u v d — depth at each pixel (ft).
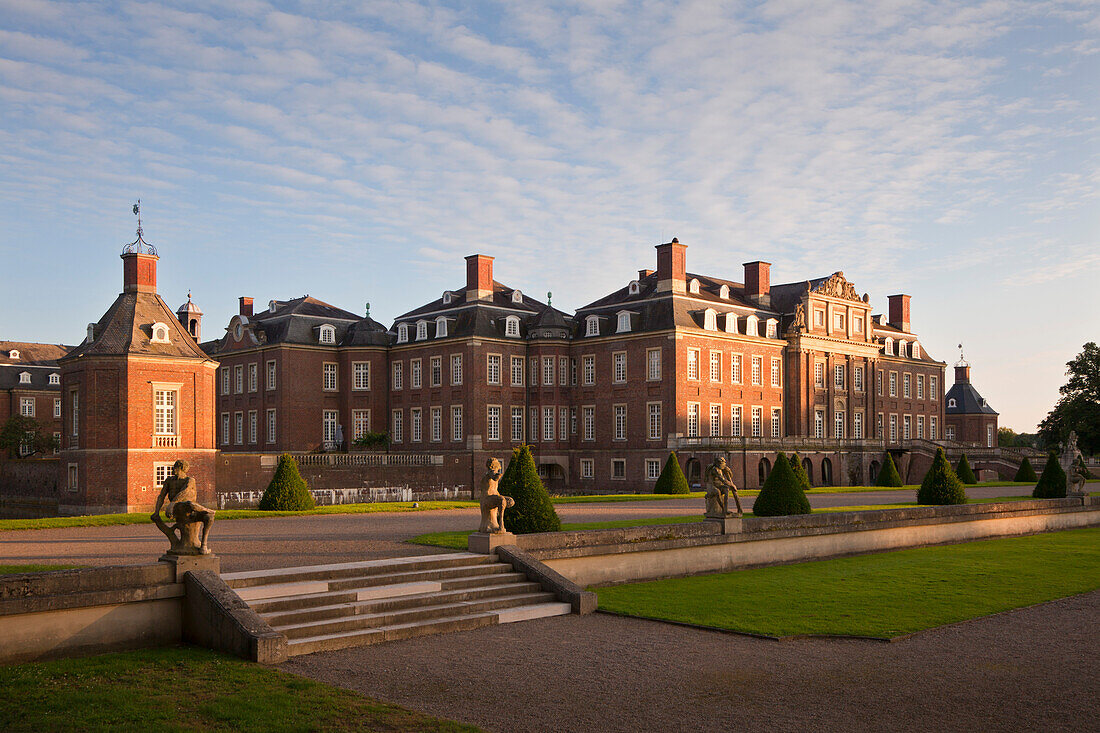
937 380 305.32
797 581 77.71
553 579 66.28
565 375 238.48
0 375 305.53
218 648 50.85
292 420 238.48
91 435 156.87
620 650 53.06
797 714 41.37
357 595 59.00
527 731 38.68
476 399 226.58
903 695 44.52
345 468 189.57
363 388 247.09
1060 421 312.50
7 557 72.79
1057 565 90.48
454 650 52.90
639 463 222.69
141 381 159.33
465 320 233.76
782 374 246.88
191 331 261.65
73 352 164.96
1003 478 257.34
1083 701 43.83
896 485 222.07
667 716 40.81
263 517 119.14
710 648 53.78
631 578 76.64
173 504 53.26
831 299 256.32
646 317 224.74
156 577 51.98
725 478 85.15
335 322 250.37
